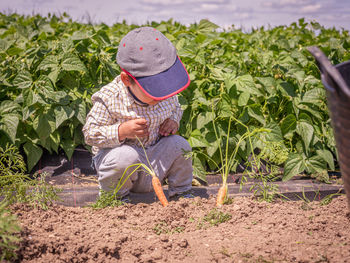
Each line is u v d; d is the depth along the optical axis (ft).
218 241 7.83
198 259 7.23
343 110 5.41
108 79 13.62
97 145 9.41
